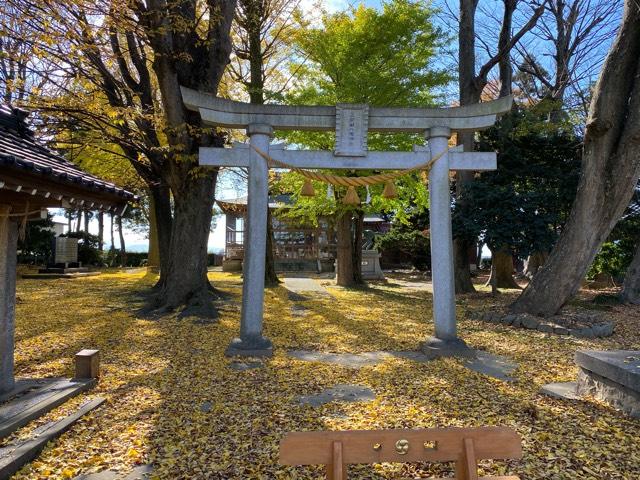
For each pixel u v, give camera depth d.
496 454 2.40
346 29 12.95
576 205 9.34
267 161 7.01
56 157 4.65
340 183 7.08
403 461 2.34
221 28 9.64
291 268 25.81
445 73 12.91
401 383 5.48
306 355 6.88
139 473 3.36
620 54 8.55
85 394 4.96
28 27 8.39
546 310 9.45
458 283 15.30
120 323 8.88
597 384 4.78
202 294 10.16
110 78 10.20
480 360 6.61
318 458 2.29
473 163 7.20
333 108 7.09
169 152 9.38
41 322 8.98
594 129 8.80
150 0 8.36
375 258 20.64
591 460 3.50
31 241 23.61
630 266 13.39
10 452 3.47
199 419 4.33
